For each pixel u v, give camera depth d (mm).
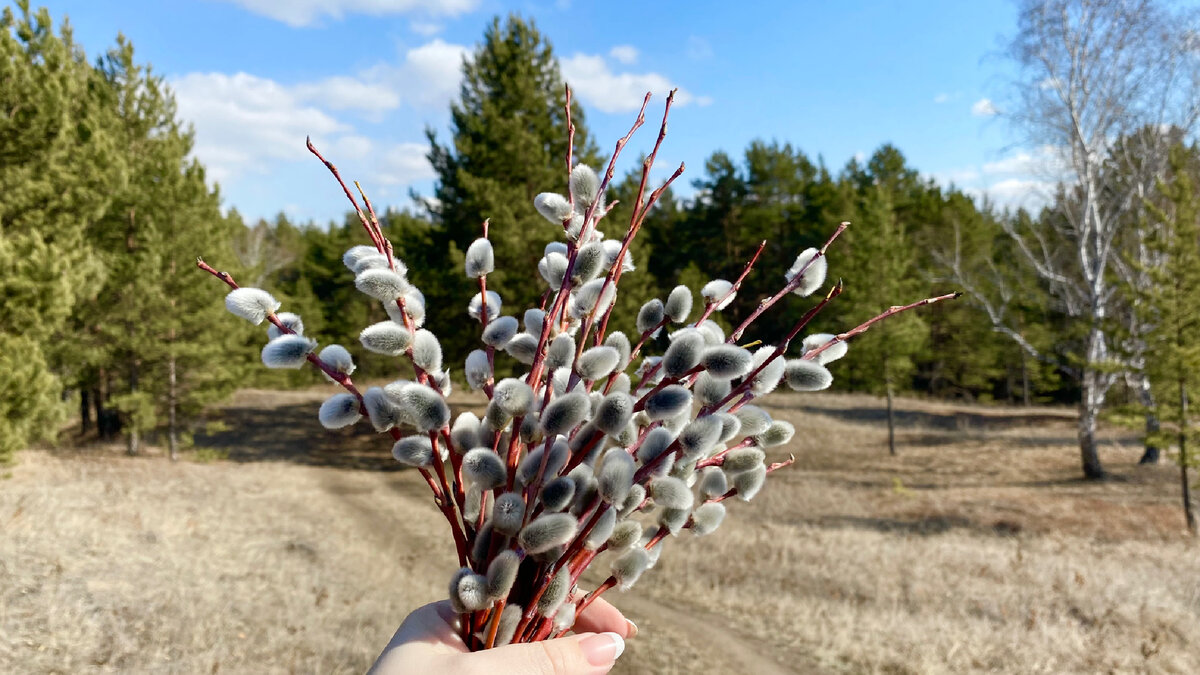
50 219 10641
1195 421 12094
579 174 1276
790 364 1199
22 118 10188
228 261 19156
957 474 17344
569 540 1157
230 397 19469
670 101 1291
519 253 16094
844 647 6785
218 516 10703
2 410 8930
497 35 18078
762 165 34125
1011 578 8945
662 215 37000
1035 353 18031
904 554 10062
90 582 6594
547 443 1129
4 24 11570
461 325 17297
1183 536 11734
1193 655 6559
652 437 1195
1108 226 16750
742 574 9117
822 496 14820
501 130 16984
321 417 1151
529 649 1173
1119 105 15383
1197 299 11680
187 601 6566
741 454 1262
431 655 1181
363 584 8172
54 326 9781
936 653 6609
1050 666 6281
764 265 33469
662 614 7707
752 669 6316
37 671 4891
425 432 1176
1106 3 14883
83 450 17703
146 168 16797
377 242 1256
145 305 16234
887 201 22656
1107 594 8156
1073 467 17859
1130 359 14234
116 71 17266
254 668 5465
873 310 20094
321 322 34656
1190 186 12258
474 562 1208
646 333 1320
